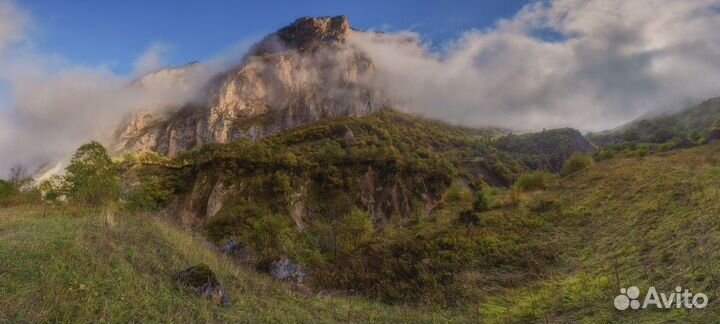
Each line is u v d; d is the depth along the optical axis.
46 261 10.38
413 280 19.06
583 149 154.25
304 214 87.62
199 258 15.27
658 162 35.53
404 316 14.52
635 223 20.09
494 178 120.19
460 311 15.42
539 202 31.17
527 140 164.75
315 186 96.31
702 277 11.68
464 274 19.22
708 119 104.31
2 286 8.90
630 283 13.34
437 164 107.19
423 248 22.88
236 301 12.50
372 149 116.25
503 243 22.67
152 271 12.32
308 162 102.50
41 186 30.30
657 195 23.45
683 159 34.12
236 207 79.19
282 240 23.50
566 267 18.36
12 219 15.94
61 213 20.30
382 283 19.03
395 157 104.31
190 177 97.81
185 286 11.65
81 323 8.45
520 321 13.28
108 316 8.94
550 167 138.12
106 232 14.36
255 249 21.39
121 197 26.81
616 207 24.84
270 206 86.12
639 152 48.19
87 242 12.45
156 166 105.94
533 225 25.70
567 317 12.50
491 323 13.68
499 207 32.38
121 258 12.10
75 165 25.33
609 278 14.47
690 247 13.97
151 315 9.63
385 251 23.42
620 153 54.31
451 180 100.25
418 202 92.12
